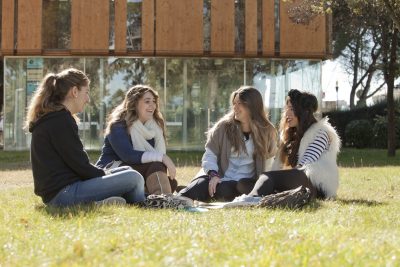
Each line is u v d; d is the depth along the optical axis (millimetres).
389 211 6168
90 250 3482
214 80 23734
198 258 3223
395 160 19453
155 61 23609
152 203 6211
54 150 6004
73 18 22516
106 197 6117
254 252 3365
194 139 23750
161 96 23625
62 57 23375
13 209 5930
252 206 6258
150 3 22672
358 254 3396
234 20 22859
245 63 23719
